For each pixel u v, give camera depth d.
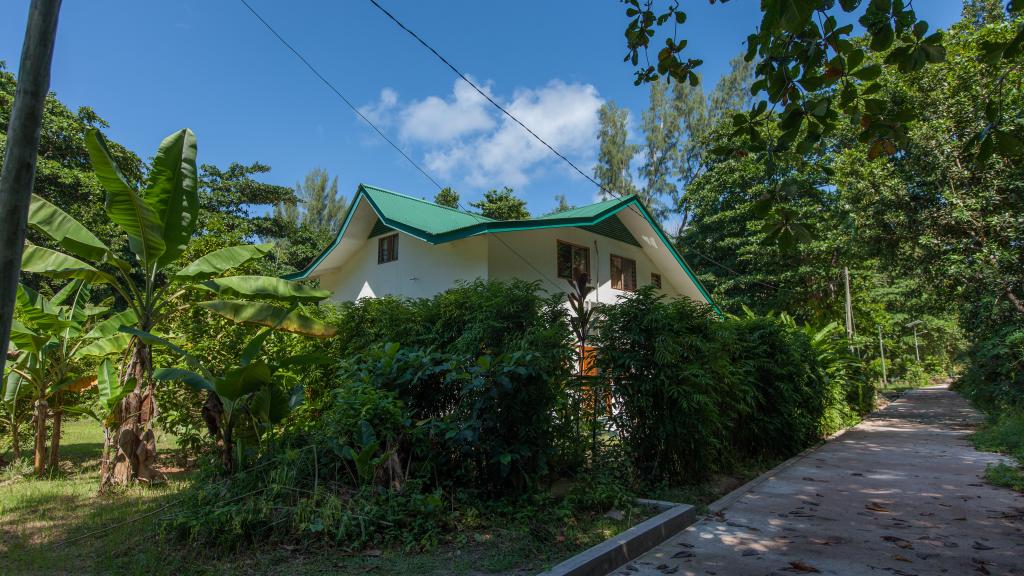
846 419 15.64
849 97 3.73
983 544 4.80
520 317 6.27
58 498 5.86
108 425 6.59
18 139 2.32
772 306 23.70
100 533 4.50
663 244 16.70
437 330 7.22
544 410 5.48
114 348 7.41
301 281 17.95
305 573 3.71
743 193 24.31
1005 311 14.04
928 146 13.88
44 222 5.97
